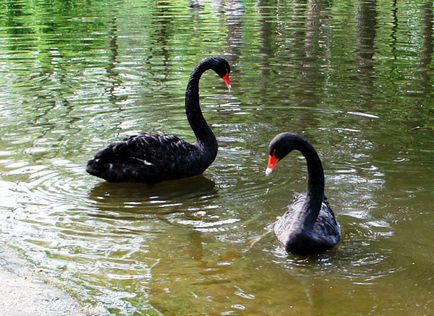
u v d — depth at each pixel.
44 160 10.02
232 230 7.91
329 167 9.75
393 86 14.09
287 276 6.83
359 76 14.91
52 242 7.47
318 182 7.38
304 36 19.73
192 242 7.59
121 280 6.66
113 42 19.16
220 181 9.48
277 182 9.37
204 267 6.98
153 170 9.27
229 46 18.28
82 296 6.27
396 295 6.46
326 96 13.38
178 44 18.69
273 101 13.09
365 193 8.86
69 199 8.77
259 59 16.66
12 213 8.23
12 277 6.45
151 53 17.53
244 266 7.03
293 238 7.23
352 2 27.92
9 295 6.05
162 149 9.35
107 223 8.05
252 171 9.80
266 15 24.47
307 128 11.51
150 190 9.20
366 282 6.71
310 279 6.77
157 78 14.88
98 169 9.18
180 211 8.46
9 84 14.32
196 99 9.85
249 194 8.98
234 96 13.46
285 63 16.19
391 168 9.72
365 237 7.70
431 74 15.02
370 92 13.64
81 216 8.23
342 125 11.64
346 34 20.00
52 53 17.61
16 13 25.97
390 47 18.00
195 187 9.30
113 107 12.71
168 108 12.73
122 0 30.34
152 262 7.08
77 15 25.06
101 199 8.82
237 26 21.73
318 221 7.53
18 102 12.92
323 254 7.30
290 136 7.38
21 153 10.27
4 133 11.12
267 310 6.18
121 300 6.25
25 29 21.67
